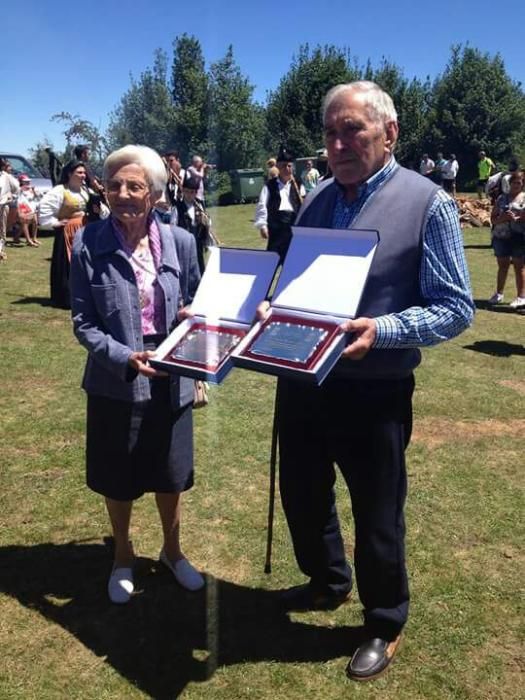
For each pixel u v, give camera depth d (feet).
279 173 22.41
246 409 14.96
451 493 11.49
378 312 6.79
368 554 7.38
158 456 8.21
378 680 7.47
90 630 8.14
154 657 7.73
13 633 8.06
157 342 7.88
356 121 6.56
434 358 19.38
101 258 7.62
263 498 11.12
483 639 8.09
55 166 25.77
